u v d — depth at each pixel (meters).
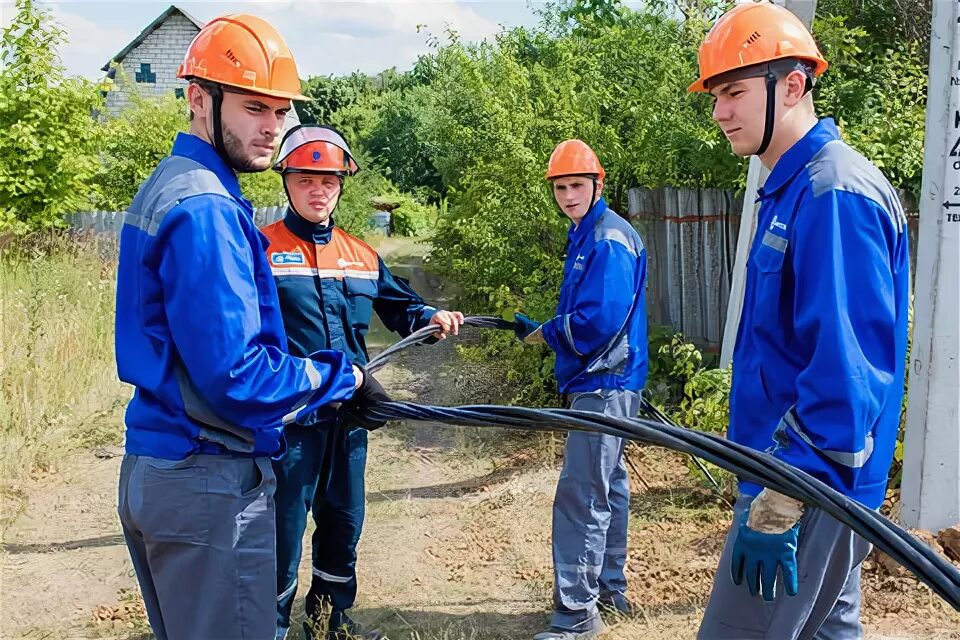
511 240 9.48
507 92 10.02
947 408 5.10
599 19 11.73
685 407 6.95
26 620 4.59
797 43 2.74
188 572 2.85
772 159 2.84
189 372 2.68
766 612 2.68
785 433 2.58
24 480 6.57
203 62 2.84
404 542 5.67
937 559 2.23
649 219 8.30
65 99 15.53
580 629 4.37
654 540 5.53
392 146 32.81
